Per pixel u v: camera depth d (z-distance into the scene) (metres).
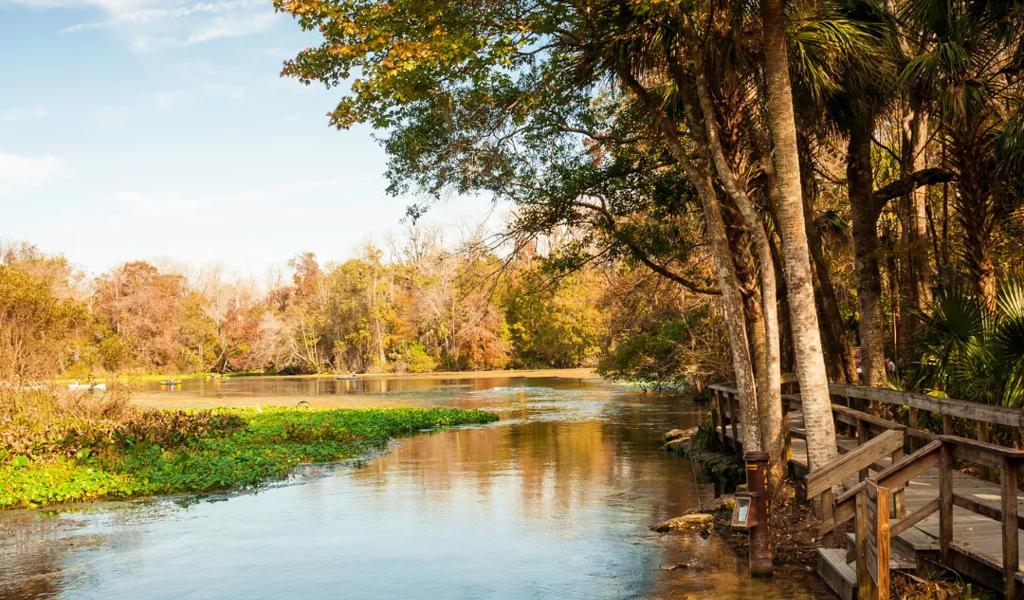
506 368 82.88
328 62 12.39
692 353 30.28
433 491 14.77
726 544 10.29
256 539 11.12
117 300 96.25
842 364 16.36
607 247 20.16
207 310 105.62
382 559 9.94
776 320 12.04
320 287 94.56
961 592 6.63
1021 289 11.15
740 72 13.23
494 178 16.73
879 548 6.46
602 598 8.22
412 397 44.88
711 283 26.22
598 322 66.19
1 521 12.52
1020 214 15.48
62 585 8.98
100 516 12.84
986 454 6.54
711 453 18.38
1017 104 13.55
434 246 84.25
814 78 12.79
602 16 12.84
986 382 10.62
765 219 17.38
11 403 21.80
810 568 8.95
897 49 14.56
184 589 8.78
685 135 16.52
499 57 12.91
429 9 12.07
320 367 92.75
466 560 9.84
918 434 9.11
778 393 11.91
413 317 87.94
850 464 8.31
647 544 10.48
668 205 18.77
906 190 15.51
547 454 19.66
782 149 10.77
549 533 11.23
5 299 25.53
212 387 62.56
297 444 21.78
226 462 17.72
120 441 19.64
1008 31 12.76
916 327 16.92
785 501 11.54
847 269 24.08
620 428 25.69
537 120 16.91
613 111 17.73
